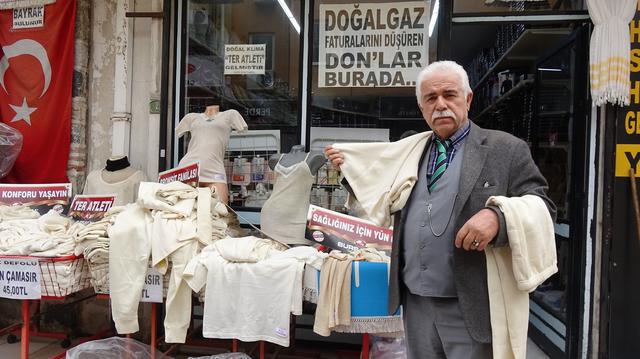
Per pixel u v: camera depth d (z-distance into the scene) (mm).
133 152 3414
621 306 2664
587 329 2725
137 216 2342
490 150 1339
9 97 3477
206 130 2980
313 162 2611
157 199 2324
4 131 3205
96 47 3461
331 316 1966
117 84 3389
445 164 1431
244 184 3314
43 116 3422
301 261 2102
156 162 3330
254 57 3322
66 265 2238
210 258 2156
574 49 2959
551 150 3330
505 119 4336
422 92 1437
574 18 2811
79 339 3271
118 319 2199
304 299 2160
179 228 2246
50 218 2594
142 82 3400
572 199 2896
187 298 2184
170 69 3316
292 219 2582
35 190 2965
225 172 3111
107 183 3119
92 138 3475
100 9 3455
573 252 2836
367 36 3154
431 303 1425
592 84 2572
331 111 3223
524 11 2873
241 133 3326
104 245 2254
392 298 1513
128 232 2250
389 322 1983
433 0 3078
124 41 3375
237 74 3342
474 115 5020
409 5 3102
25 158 3428
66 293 2238
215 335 2086
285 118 3273
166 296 2287
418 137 1578
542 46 3643
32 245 2246
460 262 1313
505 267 1289
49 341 3242
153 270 2270
